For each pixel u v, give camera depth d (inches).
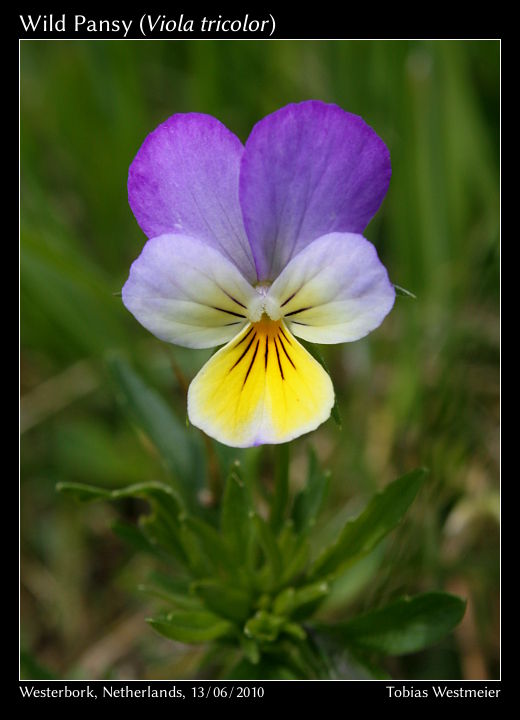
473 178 7.9
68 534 7.1
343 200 5.3
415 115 7.4
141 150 5.3
